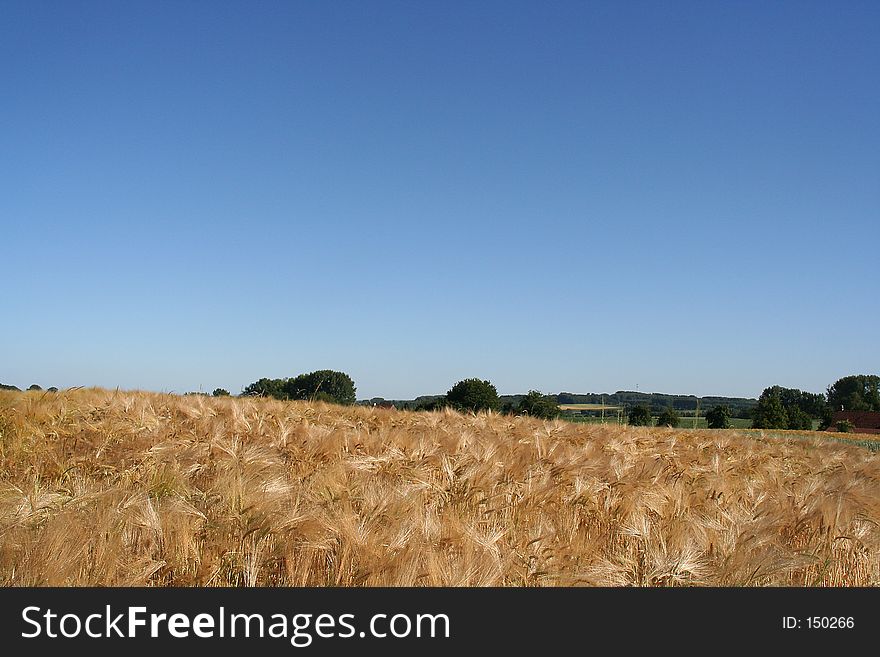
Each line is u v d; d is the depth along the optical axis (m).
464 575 4.57
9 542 4.38
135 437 9.92
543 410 26.64
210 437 10.04
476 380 40.66
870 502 6.66
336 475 6.84
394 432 11.53
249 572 4.63
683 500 6.86
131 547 4.69
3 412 10.91
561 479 7.66
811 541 6.19
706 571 5.02
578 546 5.60
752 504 7.48
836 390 123.19
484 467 7.82
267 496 5.54
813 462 12.72
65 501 5.53
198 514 5.04
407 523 5.18
